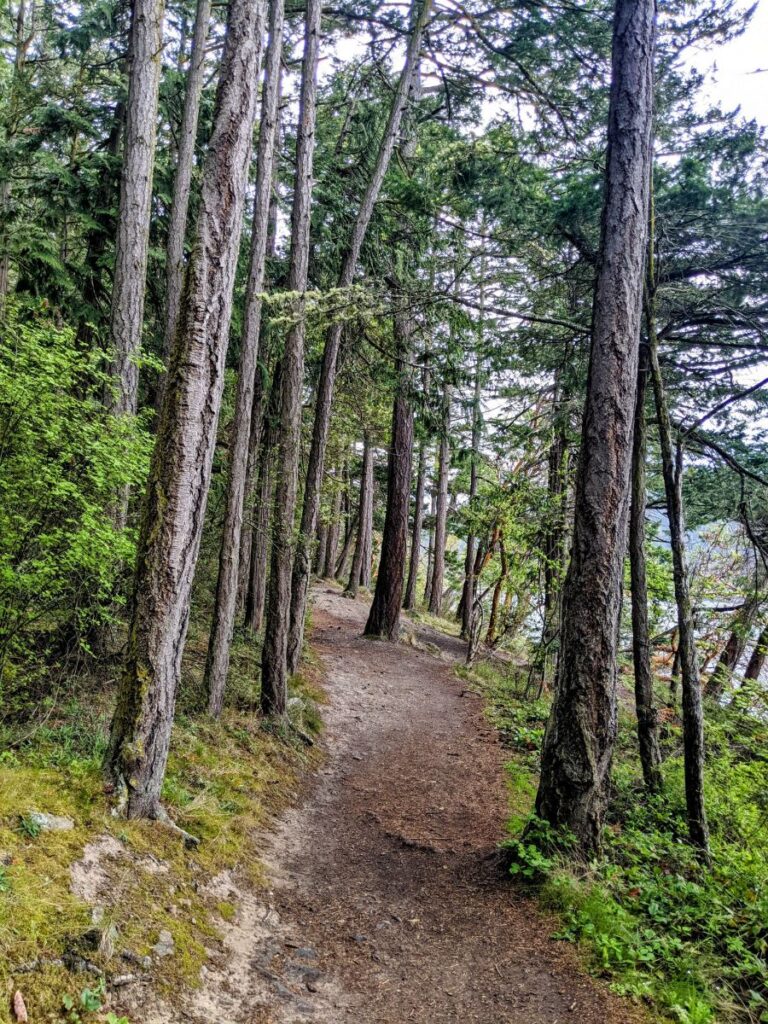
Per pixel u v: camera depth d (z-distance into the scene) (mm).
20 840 3432
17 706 5539
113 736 4488
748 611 9859
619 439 5566
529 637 15914
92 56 10812
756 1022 3670
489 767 9078
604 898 4766
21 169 9289
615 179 5676
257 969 3738
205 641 10266
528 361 9547
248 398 7953
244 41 4645
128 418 6480
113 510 6789
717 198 7348
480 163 8789
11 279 13117
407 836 6355
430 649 17453
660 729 10281
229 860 4816
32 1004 2572
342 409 15578
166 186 9477
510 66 9570
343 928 4516
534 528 12461
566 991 3797
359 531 23453
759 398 8977
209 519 10852
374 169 9953
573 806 5383
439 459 24312
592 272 8836
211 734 7156
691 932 4586
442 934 4520
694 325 8250
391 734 10188
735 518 9797
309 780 7590
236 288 10094
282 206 11914
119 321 7516
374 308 7770
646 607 8195
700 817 6184
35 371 5586
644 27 5664
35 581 5598
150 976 3129
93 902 3283
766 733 8188
